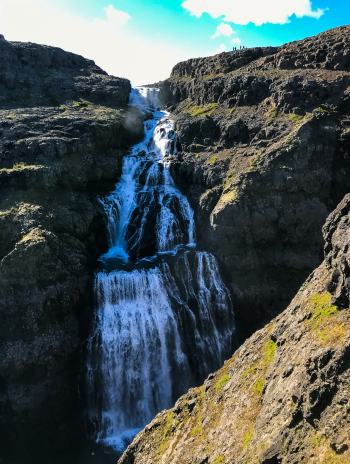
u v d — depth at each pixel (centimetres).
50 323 3369
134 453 2258
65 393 3319
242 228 4238
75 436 3259
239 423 1753
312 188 4388
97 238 4362
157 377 3584
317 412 1263
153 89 7988
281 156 4453
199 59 7969
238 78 6059
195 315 3831
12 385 3167
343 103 4862
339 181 4481
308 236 4322
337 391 1238
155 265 3981
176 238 4525
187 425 2128
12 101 5756
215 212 4319
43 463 3066
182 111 6806
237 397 1945
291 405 1430
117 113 5947
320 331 1599
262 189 4400
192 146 5481
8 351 3162
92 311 3597
